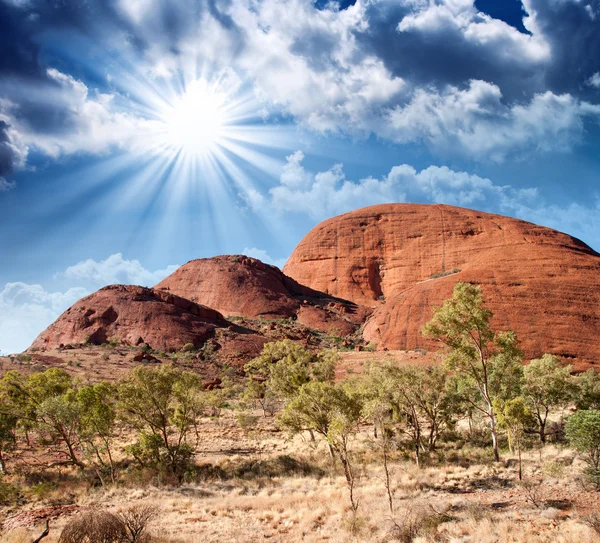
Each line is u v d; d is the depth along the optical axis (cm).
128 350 8144
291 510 1828
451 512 1639
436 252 12925
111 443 3391
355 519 1578
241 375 7406
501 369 2911
